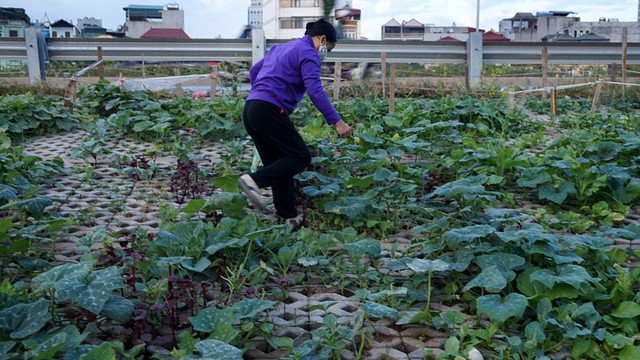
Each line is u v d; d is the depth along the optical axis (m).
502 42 18.73
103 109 12.55
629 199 6.71
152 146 9.84
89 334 3.75
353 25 35.59
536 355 3.65
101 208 6.52
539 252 4.31
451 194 5.62
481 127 10.55
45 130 10.95
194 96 15.06
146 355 3.67
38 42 18.17
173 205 6.62
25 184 6.55
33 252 5.02
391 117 10.45
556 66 21.09
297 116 11.16
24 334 3.31
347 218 6.03
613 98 16.30
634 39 83.25
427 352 3.62
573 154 7.39
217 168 8.07
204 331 3.62
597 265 4.67
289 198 5.59
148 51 18.77
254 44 18.62
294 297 4.43
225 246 4.57
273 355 3.69
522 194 7.22
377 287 4.59
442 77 19.19
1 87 15.95
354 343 3.72
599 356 3.65
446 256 4.60
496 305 3.80
